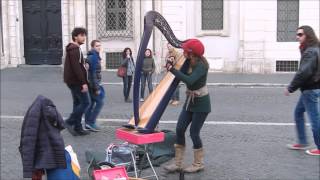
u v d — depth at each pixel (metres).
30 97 14.98
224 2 20.88
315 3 20.77
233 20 20.94
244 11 20.75
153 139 6.48
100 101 10.35
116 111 12.79
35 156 5.46
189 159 8.29
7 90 16.31
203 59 7.12
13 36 22.02
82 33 9.66
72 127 10.02
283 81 18.34
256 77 19.58
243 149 8.89
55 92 15.94
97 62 10.20
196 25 21.16
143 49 6.24
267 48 20.94
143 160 7.19
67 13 21.50
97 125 10.83
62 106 13.59
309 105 8.21
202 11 21.11
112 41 21.42
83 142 9.47
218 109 13.07
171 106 13.54
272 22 20.84
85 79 9.67
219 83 17.84
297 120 8.70
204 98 7.21
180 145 7.45
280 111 12.74
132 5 21.17
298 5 20.84
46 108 5.49
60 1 21.88
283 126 10.84
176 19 21.08
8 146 9.30
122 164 7.05
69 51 9.61
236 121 11.44
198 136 7.43
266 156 8.41
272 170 7.64
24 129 5.43
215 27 21.19
